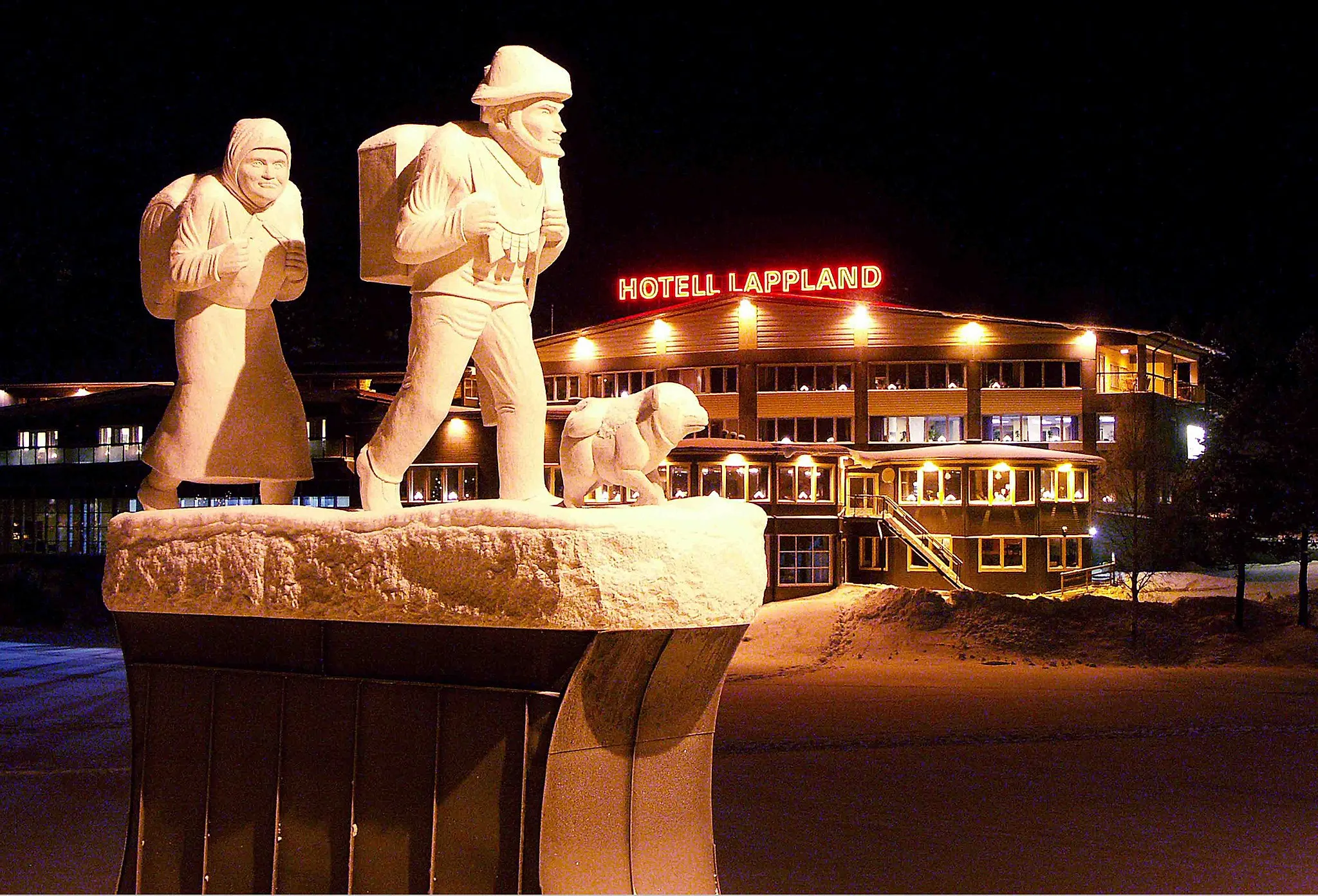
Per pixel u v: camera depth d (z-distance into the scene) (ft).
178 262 25.07
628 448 23.20
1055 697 87.71
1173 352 206.49
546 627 19.75
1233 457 126.93
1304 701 86.07
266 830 22.80
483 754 20.49
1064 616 122.62
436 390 22.97
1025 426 186.39
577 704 20.26
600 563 19.61
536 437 23.75
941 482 171.01
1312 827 43.70
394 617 21.17
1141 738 66.95
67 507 187.01
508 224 22.85
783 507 159.43
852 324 189.47
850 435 188.75
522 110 23.00
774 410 191.11
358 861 21.59
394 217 23.82
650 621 19.94
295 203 26.61
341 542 21.74
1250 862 38.22
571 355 203.31
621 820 21.25
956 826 43.34
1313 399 125.18
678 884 22.13
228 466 25.68
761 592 21.98
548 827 19.94
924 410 187.62
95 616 156.46
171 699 24.32
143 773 24.52
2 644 131.03
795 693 89.92
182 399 25.52
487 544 20.26
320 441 169.07
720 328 193.98
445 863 20.68
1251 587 174.19
